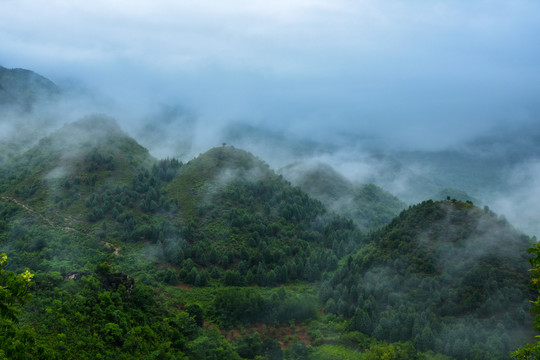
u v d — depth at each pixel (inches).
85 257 4928.6
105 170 6712.6
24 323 2728.8
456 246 4638.3
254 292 4768.7
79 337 2795.3
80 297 3144.7
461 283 4215.1
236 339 4052.7
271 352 3811.5
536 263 1364.4
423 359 3457.2
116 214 5910.4
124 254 5339.6
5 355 1234.6
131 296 3639.3
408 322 3875.5
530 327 3688.5
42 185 6274.6
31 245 4896.7
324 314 4598.9
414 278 4421.8
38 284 3166.8
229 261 5713.6
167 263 5452.8
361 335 3946.9
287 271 5565.9
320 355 3735.2
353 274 4916.3
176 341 3427.7
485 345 3464.6
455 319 3890.3
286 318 4505.4
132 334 3107.8
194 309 4124.0
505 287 4025.6
